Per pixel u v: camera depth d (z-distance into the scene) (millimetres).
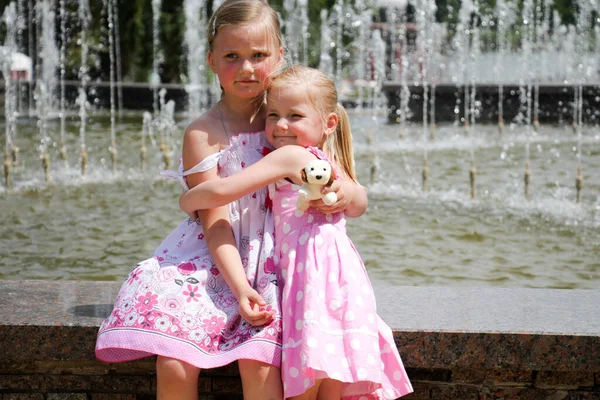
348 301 2857
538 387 3203
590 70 22141
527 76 22250
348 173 3283
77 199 9109
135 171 10953
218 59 3178
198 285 3006
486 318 3250
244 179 2967
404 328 3115
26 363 3227
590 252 7070
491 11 22812
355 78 23609
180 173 3232
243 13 3131
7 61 20641
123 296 2988
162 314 2889
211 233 3021
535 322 3203
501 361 3100
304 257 2947
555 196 9461
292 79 3086
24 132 15492
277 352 2824
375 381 2773
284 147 3051
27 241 7289
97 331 3115
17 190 9547
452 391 3215
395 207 8750
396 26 25094
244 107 3260
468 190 9812
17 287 3639
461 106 18312
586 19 22547
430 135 15445
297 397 2816
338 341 2811
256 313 2848
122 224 7973
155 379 3232
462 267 6574
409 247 7148
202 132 3188
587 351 3086
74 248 7074
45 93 20156
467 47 22953
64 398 3242
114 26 21969
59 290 3604
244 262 3109
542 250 7125
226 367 3158
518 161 12156
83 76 20891
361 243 7266
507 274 6398
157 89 20344
